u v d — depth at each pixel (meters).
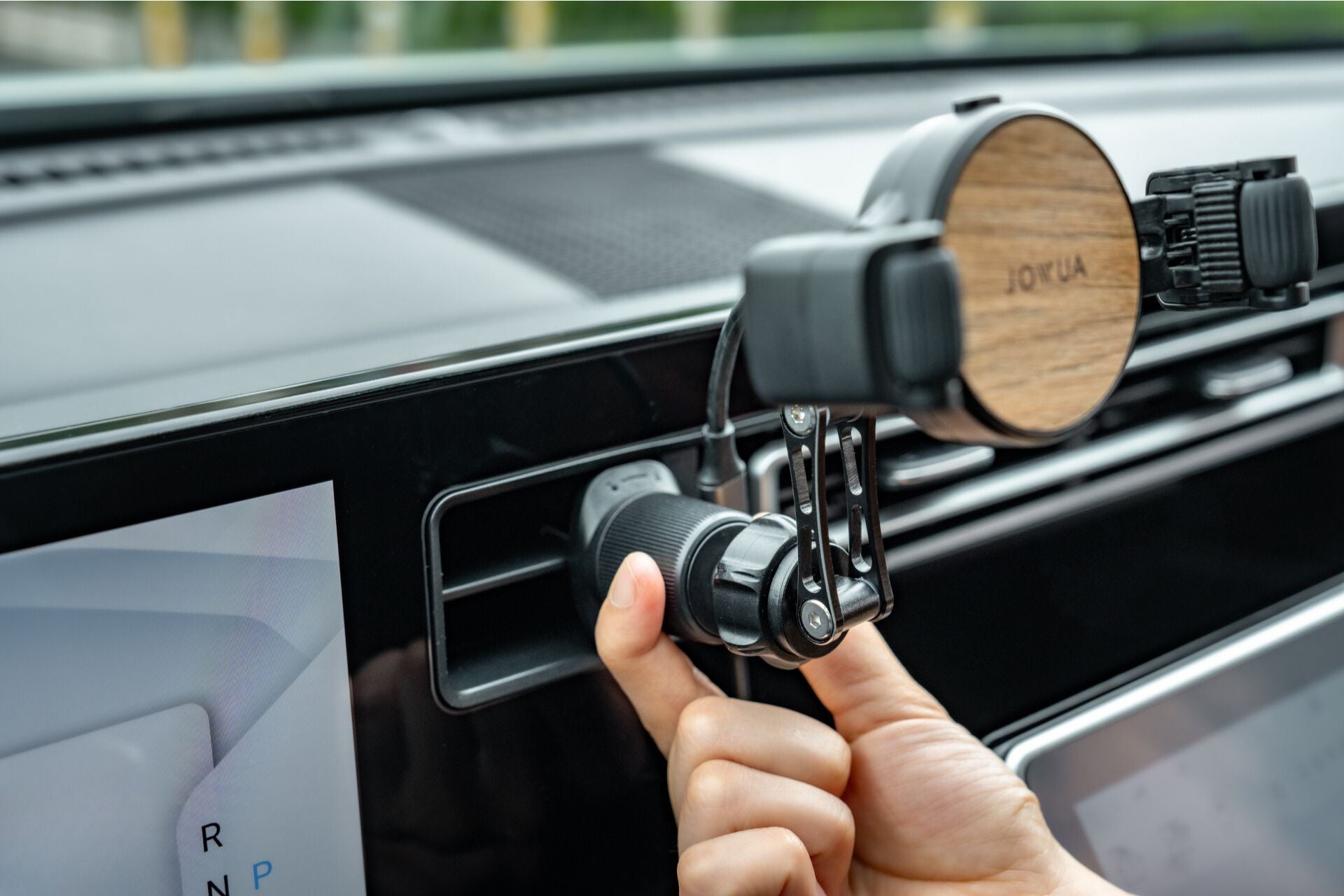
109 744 0.39
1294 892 0.69
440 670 0.45
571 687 0.49
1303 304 0.37
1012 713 0.64
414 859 0.46
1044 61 1.35
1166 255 0.38
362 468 0.42
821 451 0.36
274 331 0.51
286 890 0.44
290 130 0.93
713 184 0.86
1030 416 0.32
